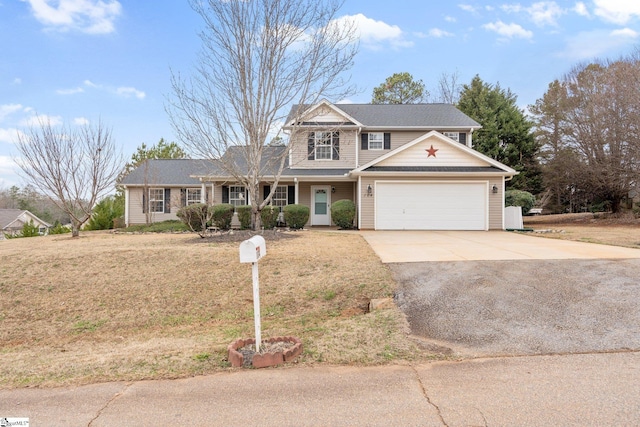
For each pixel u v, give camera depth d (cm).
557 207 3166
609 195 2353
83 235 1606
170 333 623
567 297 591
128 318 698
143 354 461
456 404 315
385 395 335
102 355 478
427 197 1672
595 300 574
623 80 2134
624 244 1080
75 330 664
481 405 312
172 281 819
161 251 1005
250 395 342
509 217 1742
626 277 679
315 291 731
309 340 479
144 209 2339
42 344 614
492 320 525
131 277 841
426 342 464
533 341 454
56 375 404
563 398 321
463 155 1714
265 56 1223
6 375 414
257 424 294
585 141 2309
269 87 1245
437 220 1667
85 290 792
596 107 2275
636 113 2017
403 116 2100
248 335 538
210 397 340
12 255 996
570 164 2380
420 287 679
